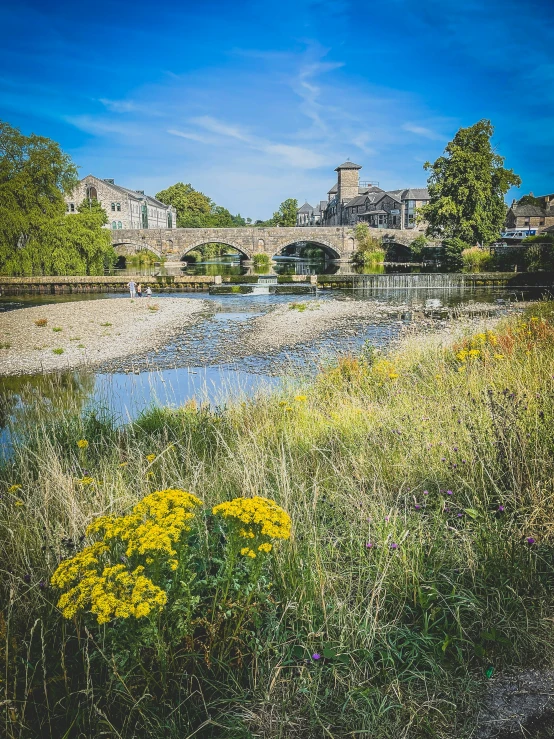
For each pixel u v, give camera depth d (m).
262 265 70.69
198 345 20.45
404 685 2.48
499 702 2.37
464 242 55.84
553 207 100.19
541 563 3.18
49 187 50.09
